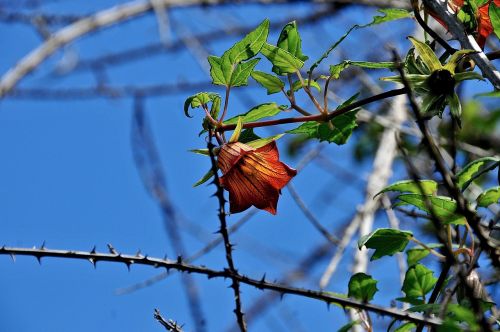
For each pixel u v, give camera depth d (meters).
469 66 1.44
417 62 1.42
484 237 1.35
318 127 1.48
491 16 1.43
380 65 1.43
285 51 1.45
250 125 1.46
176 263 1.42
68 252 1.43
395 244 1.45
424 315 1.41
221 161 1.45
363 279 1.44
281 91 1.46
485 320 1.32
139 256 1.43
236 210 1.46
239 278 1.41
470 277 1.41
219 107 1.45
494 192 1.41
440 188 1.50
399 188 1.42
